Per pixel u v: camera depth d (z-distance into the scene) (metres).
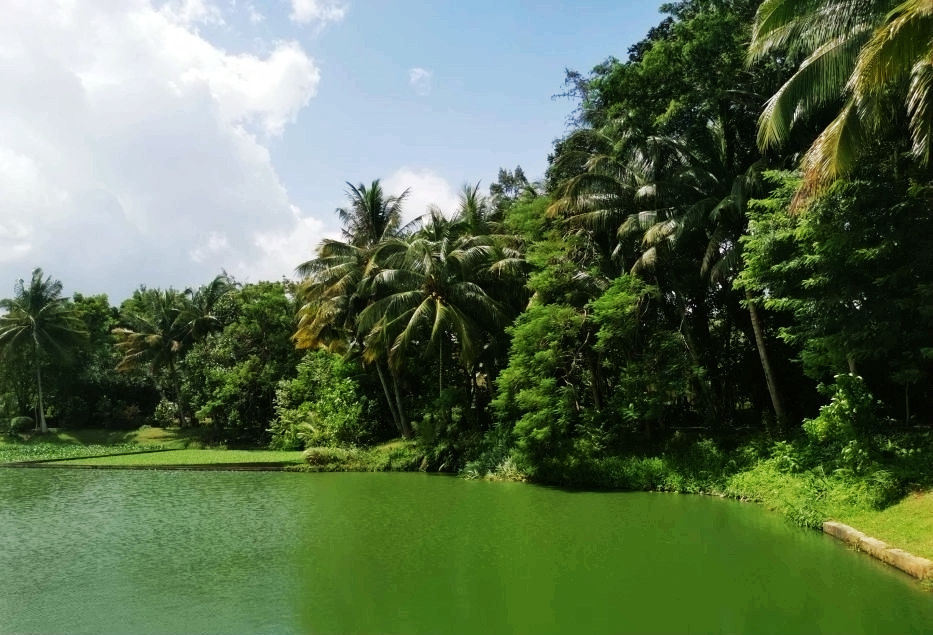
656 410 20.00
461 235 28.70
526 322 22.78
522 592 9.23
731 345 23.86
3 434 48.12
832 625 7.47
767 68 18.31
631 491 18.73
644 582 9.51
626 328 20.17
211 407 41.41
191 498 19.50
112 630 8.18
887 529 10.38
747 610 8.12
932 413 17.59
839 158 10.69
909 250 13.05
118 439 47.41
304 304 35.81
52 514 16.94
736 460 17.92
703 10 18.95
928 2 8.11
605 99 21.25
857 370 16.17
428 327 28.03
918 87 10.52
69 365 49.16
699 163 19.75
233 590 9.77
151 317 49.00
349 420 30.83
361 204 32.81
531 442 21.41
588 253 23.41
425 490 20.25
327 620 8.32
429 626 7.99
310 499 18.86
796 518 12.80
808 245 14.33
